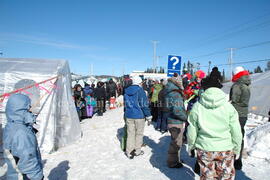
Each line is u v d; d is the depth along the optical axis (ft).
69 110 20.22
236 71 12.76
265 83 39.63
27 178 8.07
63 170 14.19
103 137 22.00
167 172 13.44
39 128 17.48
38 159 8.93
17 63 19.63
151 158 15.90
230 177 8.50
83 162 15.49
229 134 8.59
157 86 28.19
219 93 8.53
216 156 8.48
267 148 15.29
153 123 28.30
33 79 18.31
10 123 8.15
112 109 45.85
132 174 13.38
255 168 13.55
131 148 16.16
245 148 15.62
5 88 17.87
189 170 13.57
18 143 7.85
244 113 12.51
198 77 17.60
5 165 15.01
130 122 16.17
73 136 20.26
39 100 17.71
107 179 12.85
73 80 63.16
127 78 17.15
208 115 8.61
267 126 16.66
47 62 20.48
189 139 9.16
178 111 12.85
